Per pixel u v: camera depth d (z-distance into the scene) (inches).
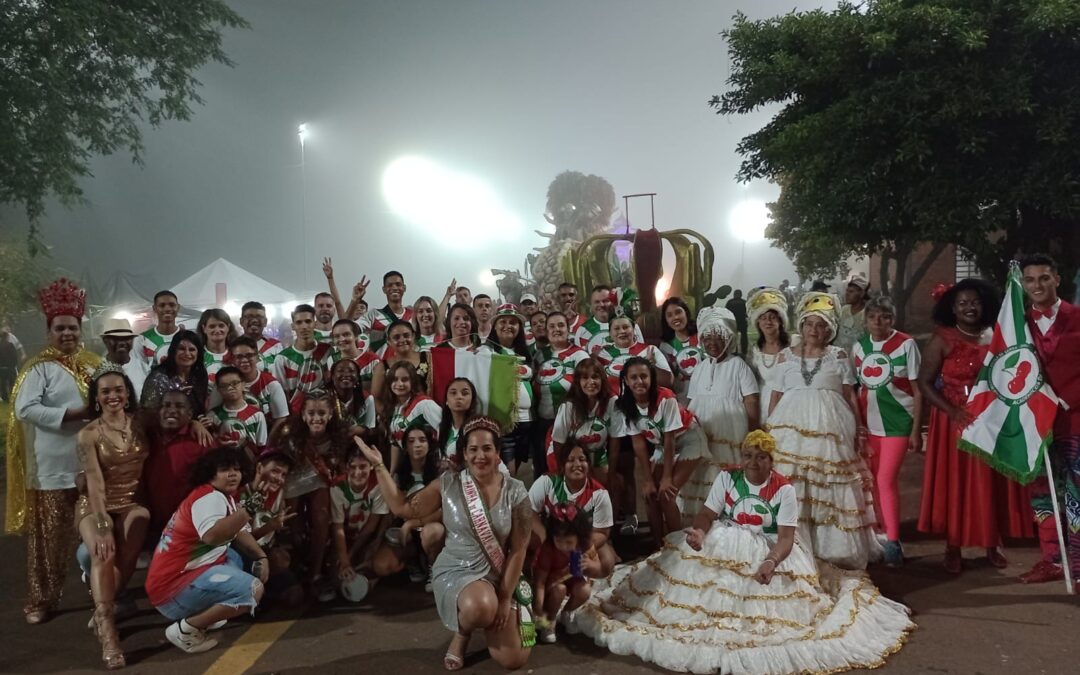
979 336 211.8
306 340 276.8
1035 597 187.5
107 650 164.7
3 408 538.3
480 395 233.0
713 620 165.5
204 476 175.6
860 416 220.8
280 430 210.8
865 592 179.5
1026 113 301.6
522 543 158.1
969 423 199.6
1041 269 193.2
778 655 151.9
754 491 178.9
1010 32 303.3
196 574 169.5
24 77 537.6
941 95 309.7
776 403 217.0
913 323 861.8
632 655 163.5
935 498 210.1
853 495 204.1
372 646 173.2
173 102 708.0
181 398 190.9
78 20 550.0
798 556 176.9
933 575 206.2
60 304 197.5
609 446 226.5
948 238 331.9
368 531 212.4
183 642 169.8
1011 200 305.1
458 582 155.9
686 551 180.7
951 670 151.6
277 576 198.7
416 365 247.6
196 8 691.4
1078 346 188.4
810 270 865.5
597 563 180.2
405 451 212.2
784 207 827.4
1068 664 152.3
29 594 197.5
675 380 277.6
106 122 661.3
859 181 327.6
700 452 214.8
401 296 331.9
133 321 1003.3
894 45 321.4
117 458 182.1
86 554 187.0
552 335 268.5
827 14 355.6
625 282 609.0
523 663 159.8
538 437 267.1
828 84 356.5
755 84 377.1
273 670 161.8
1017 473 191.0
